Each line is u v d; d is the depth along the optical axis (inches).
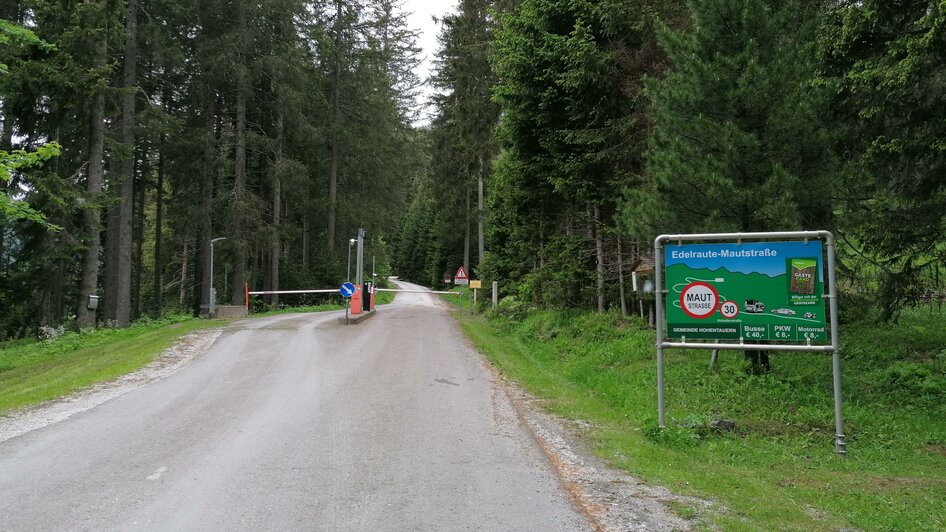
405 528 153.6
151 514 161.8
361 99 1382.9
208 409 298.0
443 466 209.3
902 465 232.8
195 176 1095.0
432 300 1819.6
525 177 656.4
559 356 552.7
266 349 521.3
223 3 991.6
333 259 1471.5
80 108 685.9
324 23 1305.4
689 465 222.4
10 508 166.2
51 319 868.6
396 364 448.8
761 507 175.6
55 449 227.1
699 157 333.1
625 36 503.5
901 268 331.0
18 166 548.1
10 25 530.9
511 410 309.3
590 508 171.5
